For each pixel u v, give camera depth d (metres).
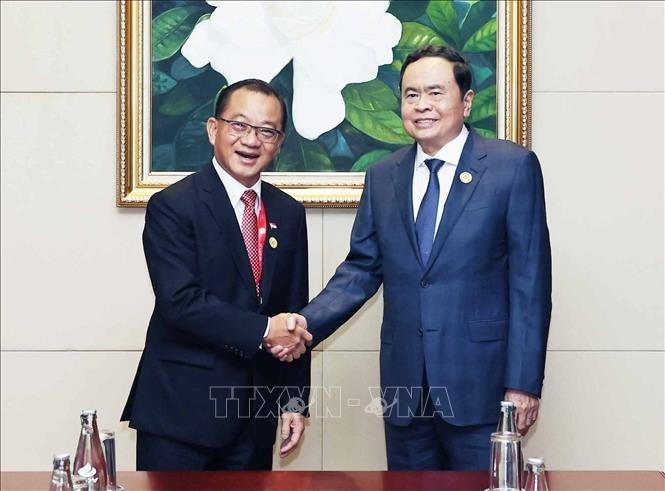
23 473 1.89
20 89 3.26
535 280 2.40
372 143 3.23
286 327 2.45
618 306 3.26
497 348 2.41
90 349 3.28
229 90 2.59
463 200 2.44
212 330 2.43
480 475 1.83
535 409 2.40
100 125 3.27
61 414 3.29
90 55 3.26
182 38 3.22
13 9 3.26
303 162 3.23
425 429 2.49
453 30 3.22
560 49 3.24
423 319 2.43
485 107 3.21
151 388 2.51
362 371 3.28
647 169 3.24
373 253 2.66
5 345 3.28
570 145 3.25
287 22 3.22
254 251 2.58
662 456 3.27
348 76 3.23
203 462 2.48
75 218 3.27
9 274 3.28
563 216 3.25
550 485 1.77
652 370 3.26
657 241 3.25
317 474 1.84
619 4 3.23
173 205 2.52
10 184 3.27
